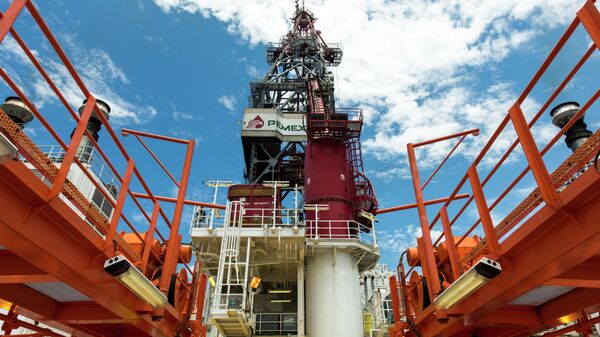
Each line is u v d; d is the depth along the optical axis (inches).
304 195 1173.7
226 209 919.0
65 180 253.6
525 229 274.8
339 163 1151.6
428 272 453.1
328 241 981.2
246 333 853.2
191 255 564.1
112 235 307.0
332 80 1669.5
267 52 1942.7
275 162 1482.5
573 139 820.0
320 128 1175.6
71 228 258.7
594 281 302.8
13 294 335.3
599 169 204.7
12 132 204.4
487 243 324.5
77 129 261.0
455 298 347.6
